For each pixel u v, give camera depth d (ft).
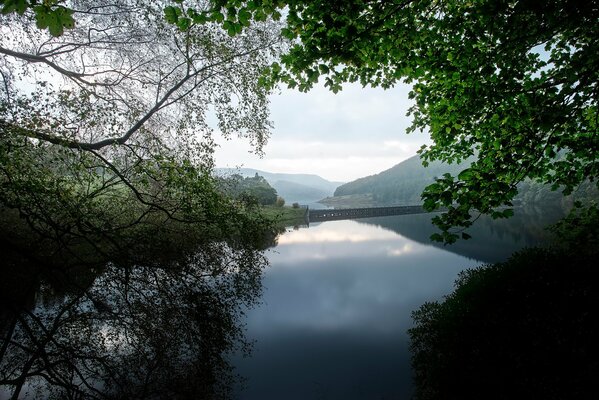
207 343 29.71
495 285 31.01
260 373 26.81
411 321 37.17
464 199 16.43
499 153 21.12
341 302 45.01
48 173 32.91
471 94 21.98
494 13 17.60
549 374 19.54
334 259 79.20
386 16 17.80
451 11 22.34
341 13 16.98
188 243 41.68
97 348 27.09
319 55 18.15
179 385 23.54
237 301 41.55
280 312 40.81
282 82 24.06
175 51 40.63
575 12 16.25
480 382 21.39
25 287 34.01
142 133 42.42
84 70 41.52
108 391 22.58
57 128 31.68
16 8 10.87
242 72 41.50
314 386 24.61
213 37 38.75
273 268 67.62
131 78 42.57
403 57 22.84
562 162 24.45
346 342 32.30
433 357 27.09
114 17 38.06
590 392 17.54
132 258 35.91
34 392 22.29
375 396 22.97
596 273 26.27
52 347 26.78
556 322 22.90
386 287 53.01
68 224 33.04
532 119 18.92
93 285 36.73
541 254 32.81
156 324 30.07
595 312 22.41
